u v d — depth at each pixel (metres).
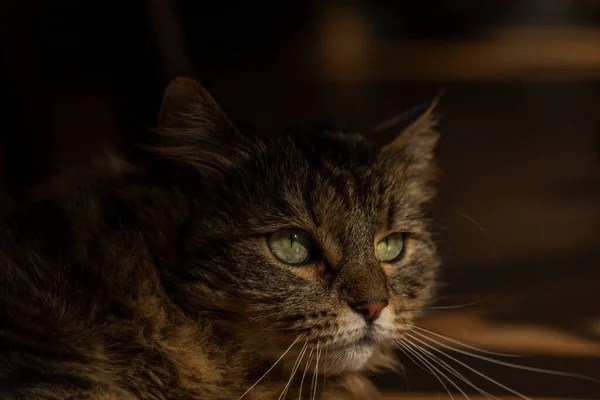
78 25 1.12
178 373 0.53
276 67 1.70
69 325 0.52
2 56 0.79
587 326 0.71
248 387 0.55
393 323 0.56
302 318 0.54
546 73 1.86
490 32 2.27
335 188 0.56
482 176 1.15
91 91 1.10
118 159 0.59
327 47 1.83
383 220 0.57
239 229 0.54
